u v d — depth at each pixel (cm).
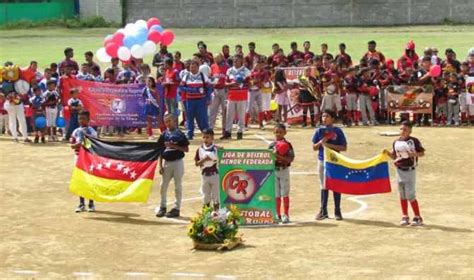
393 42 5612
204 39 6200
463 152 2566
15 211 1892
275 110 3203
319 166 1781
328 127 1772
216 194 1770
